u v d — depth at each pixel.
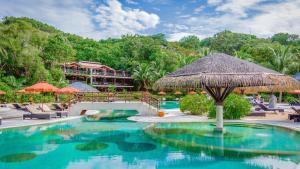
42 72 35.88
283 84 13.17
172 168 7.79
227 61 13.60
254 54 54.50
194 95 22.30
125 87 62.88
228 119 18.00
